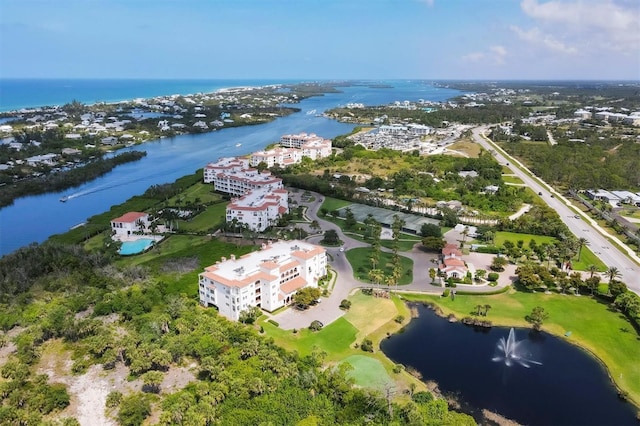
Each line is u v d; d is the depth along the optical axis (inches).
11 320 5610.2
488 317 6048.2
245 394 4207.7
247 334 5142.7
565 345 5511.8
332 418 3986.2
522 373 4950.8
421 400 4318.4
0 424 3833.7
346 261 7741.1
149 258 7760.8
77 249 7573.8
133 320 5565.9
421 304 6392.7
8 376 4608.8
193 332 5196.9
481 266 7534.5
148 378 4414.4
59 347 5280.5
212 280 6008.9
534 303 6382.9
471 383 4756.4
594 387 4758.9
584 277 7066.9
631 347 5369.1
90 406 4301.2
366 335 5605.3
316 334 5531.5
